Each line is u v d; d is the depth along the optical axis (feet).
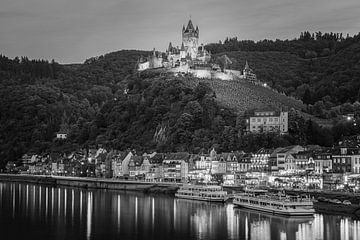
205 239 552.41
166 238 559.79
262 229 595.06
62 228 617.21
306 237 548.31
